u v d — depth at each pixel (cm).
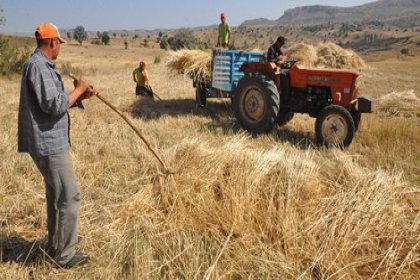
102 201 464
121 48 9244
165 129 821
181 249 364
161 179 447
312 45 2928
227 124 898
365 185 443
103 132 772
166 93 1345
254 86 805
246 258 349
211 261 348
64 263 344
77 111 989
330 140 725
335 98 743
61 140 321
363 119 845
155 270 340
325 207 415
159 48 10100
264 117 793
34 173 543
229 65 984
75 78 333
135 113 1003
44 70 299
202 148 500
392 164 640
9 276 329
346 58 2808
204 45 1300
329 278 337
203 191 430
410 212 436
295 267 346
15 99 1167
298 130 871
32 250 369
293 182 435
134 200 436
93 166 574
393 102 1123
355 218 393
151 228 390
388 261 353
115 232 391
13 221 421
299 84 784
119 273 340
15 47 1930
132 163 584
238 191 424
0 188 489
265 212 409
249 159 466
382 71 2722
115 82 1712
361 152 701
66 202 333
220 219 401
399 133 771
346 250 364
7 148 644
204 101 1068
